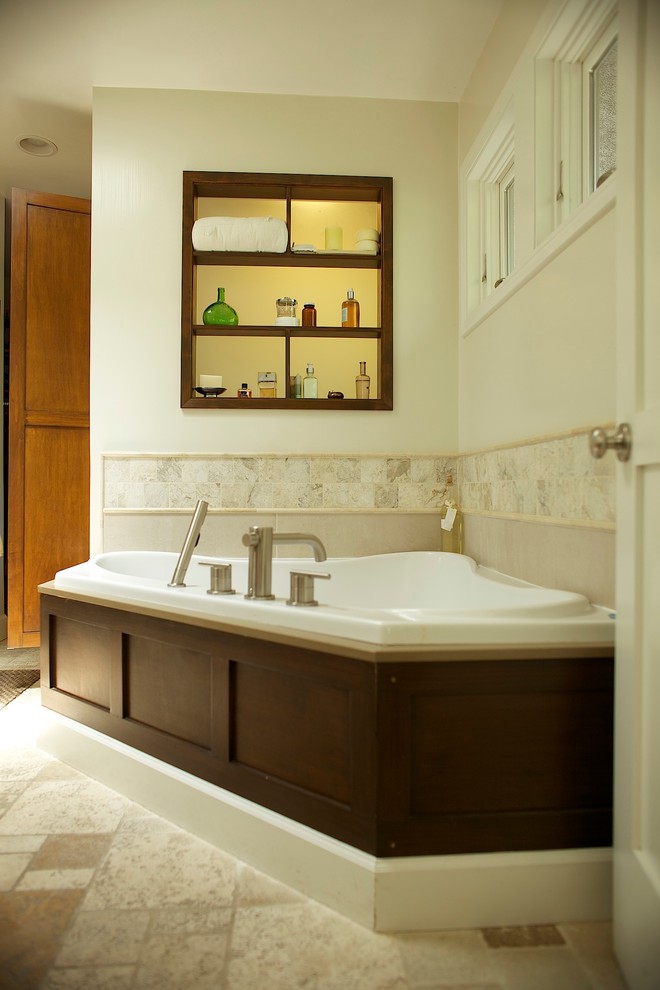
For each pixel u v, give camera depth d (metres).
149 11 2.44
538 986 1.13
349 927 1.28
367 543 2.96
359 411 2.99
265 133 2.97
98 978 1.14
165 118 2.95
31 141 3.36
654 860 1.09
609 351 1.62
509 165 2.73
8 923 1.29
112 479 2.92
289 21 2.50
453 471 3.00
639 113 1.17
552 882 1.31
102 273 2.93
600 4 1.80
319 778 1.40
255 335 3.03
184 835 1.63
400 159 3.01
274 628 1.49
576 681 1.34
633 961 1.13
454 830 1.30
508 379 2.35
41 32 2.56
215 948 1.22
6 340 4.00
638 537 1.16
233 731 1.58
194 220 2.95
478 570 2.46
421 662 1.30
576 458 1.80
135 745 1.83
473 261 2.89
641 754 1.15
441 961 1.19
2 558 3.87
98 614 1.96
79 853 1.55
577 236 1.80
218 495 2.93
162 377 2.94
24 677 3.02
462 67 2.79
